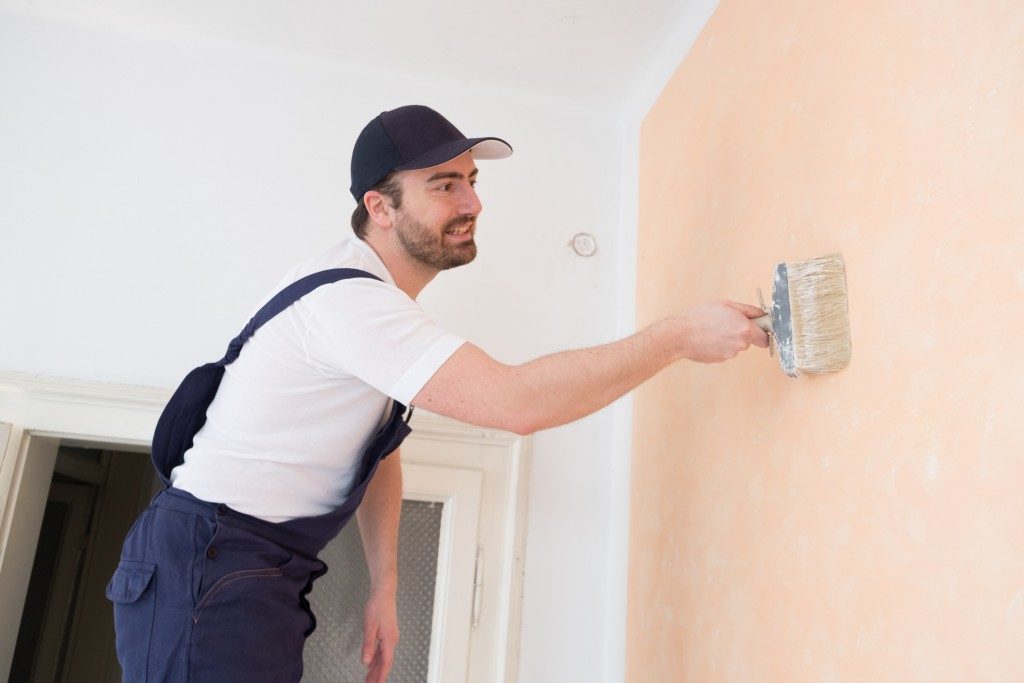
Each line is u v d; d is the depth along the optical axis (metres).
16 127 2.17
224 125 2.29
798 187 1.42
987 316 0.93
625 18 2.17
